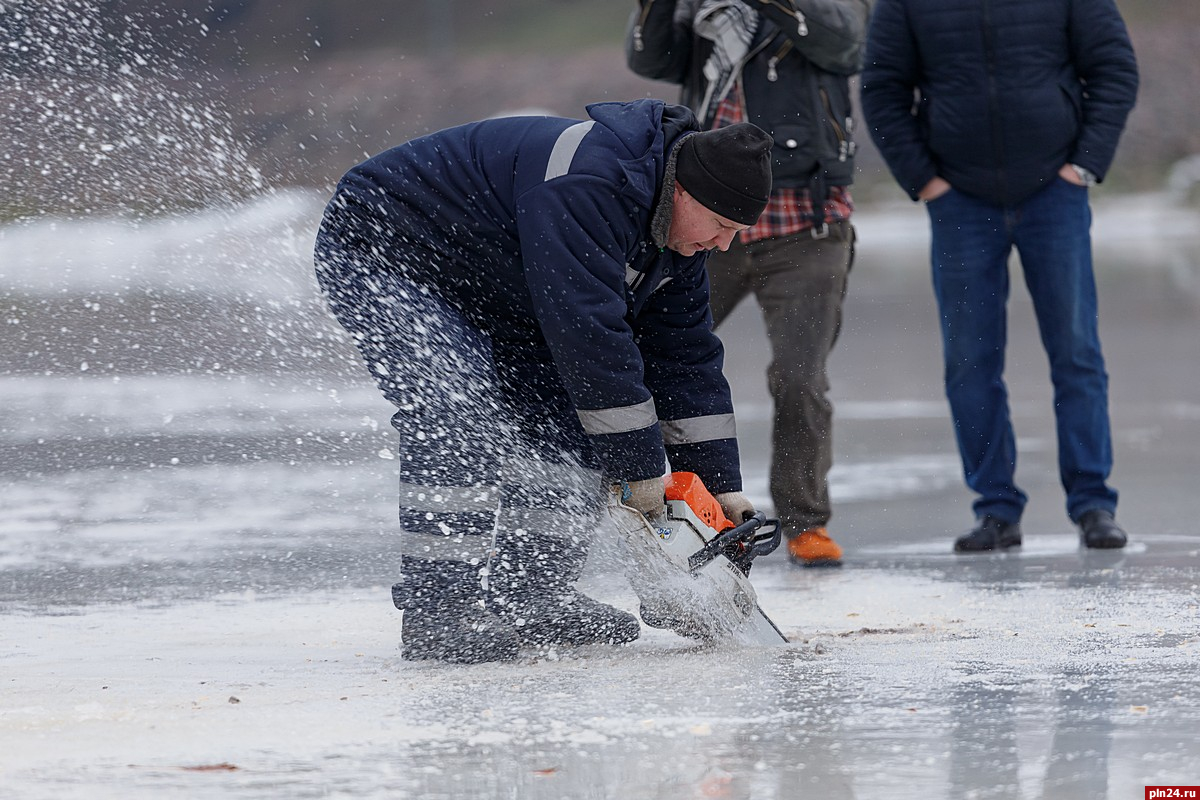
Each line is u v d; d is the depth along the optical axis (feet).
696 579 40.96
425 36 599.57
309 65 504.84
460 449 41.19
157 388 104.63
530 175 38.58
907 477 83.51
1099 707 32.55
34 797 26.43
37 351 114.32
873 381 128.06
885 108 68.95
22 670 39.17
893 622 46.21
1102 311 176.65
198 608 49.14
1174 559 58.59
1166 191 430.61
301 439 87.51
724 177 37.91
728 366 140.36
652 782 27.04
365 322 42.01
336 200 41.96
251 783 27.25
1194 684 34.83
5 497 71.20
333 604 49.93
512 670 38.50
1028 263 67.51
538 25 632.38
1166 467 82.64
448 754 29.19
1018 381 125.08
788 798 25.95
